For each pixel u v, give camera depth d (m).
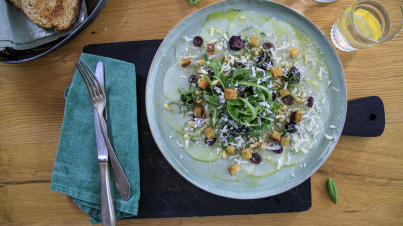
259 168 0.41
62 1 0.40
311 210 0.42
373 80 0.42
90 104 0.41
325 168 0.42
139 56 0.42
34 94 0.42
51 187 0.39
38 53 0.42
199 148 0.40
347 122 0.42
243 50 0.41
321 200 0.42
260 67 0.40
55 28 0.40
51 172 0.42
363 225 0.42
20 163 0.42
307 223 0.42
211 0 0.42
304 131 0.41
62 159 0.40
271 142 0.40
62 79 0.43
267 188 0.40
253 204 0.42
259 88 0.37
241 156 0.40
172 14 0.42
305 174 0.40
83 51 0.42
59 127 0.43
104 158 0.39
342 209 0.42
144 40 0.42
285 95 0.40
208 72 0.40
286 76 0.40
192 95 0.39
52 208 0.42
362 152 0.42
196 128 0.40
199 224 0.42
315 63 0.41
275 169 0.41
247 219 0.42
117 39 0.42
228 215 0.42
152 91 0.40
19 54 0.42
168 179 0.42
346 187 0.42
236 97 0.36
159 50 0.39
